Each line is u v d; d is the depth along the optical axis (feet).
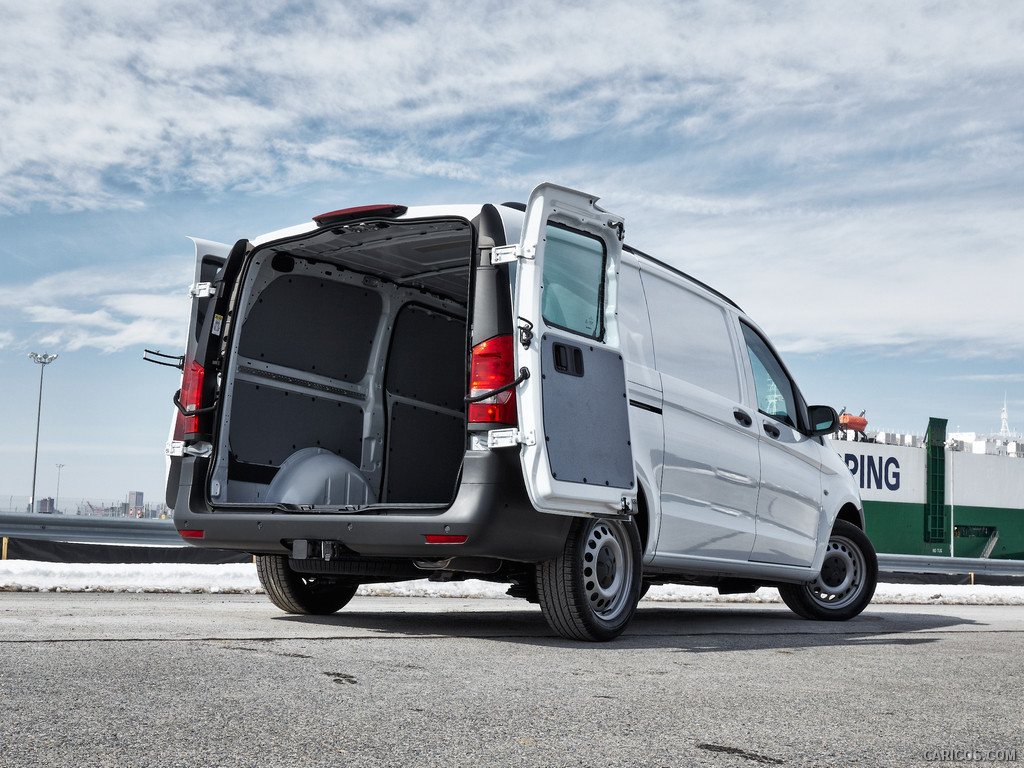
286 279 17.42
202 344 16.35
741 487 18.19
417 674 10.08
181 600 20.13
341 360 18.56
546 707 8.56
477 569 13.80
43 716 7.27
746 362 19.33
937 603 32.07
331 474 17.74
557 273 13.79
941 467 126.62
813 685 10.64
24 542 25.95
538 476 12.82
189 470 16.07
